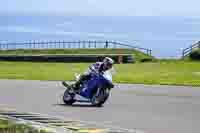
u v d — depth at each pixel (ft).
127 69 274.57
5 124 71.15
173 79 205.36
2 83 183.52
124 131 73.46
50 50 486.79
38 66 316.81
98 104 110.52
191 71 257.55
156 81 194.59
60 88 161.07
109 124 81.35
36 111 99.19
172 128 77.77
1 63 354.95
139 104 114.73
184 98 129.59
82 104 114.42
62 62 370.12
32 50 491.72
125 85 174.40
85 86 111.24
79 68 293.84
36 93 142.82
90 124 80.59
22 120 81.46
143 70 267.18
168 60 375.25
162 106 110.63
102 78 109.19
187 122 84.89
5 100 122.52
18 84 178.09
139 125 80.79
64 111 99.91
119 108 106.22
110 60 110.93
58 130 70.54
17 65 330.95
